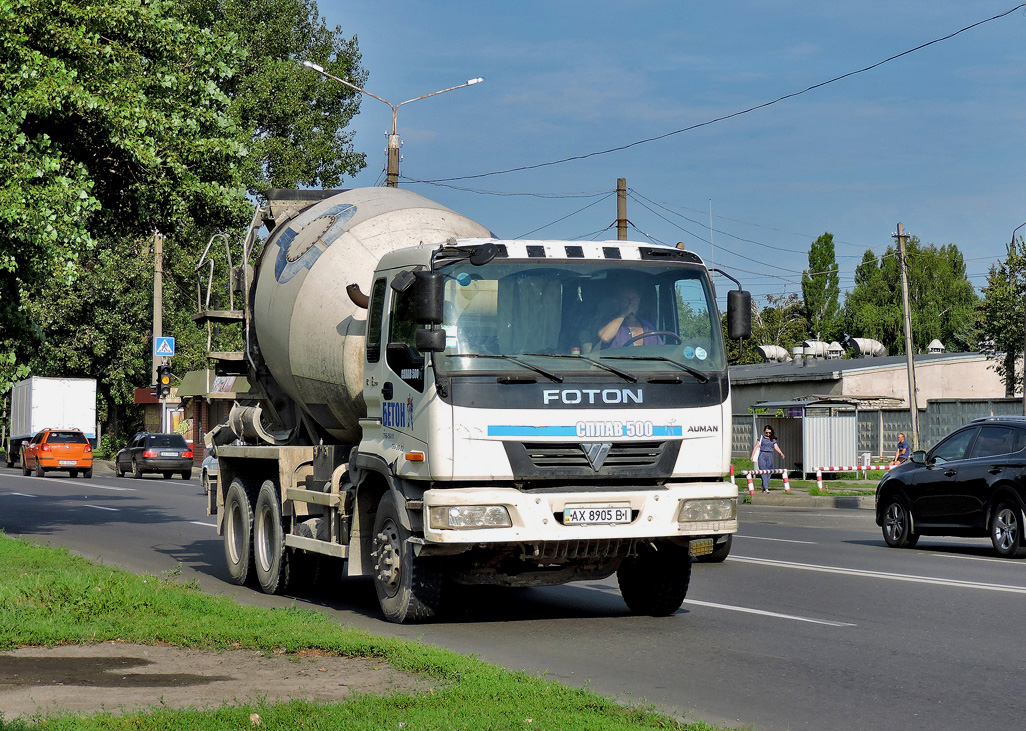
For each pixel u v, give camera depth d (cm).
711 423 1238
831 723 833
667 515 1205
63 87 1916
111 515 3081
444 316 1185
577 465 1188
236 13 5941
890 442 5250
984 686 959
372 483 1338
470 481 1182
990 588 1588
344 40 6494
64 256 1977
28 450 6016
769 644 1158
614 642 1171
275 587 1570
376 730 726
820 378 5869
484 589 1606
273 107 6028
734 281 1304
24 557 1703
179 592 1329
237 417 1739
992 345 5628
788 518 3194
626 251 1252
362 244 1492
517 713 776
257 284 1675
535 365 1189
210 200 2230
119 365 7744
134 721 741
